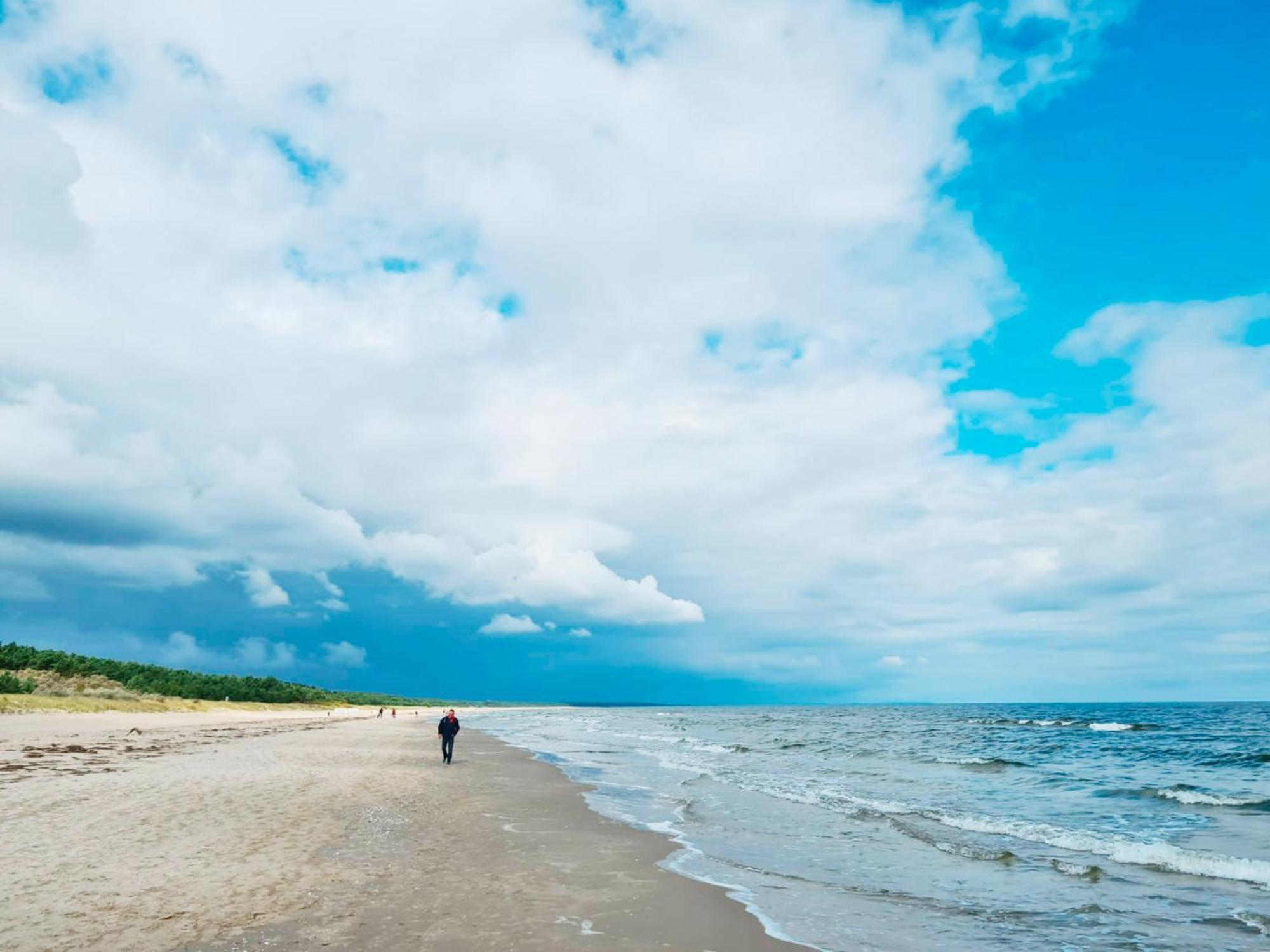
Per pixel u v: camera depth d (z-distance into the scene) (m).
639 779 27.20
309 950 7.82
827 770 31.75
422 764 29.55
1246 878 12.82
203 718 60.38
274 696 102.75
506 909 9.66
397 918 9.02
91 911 8.75
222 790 18.47
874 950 9.06
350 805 17.38
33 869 10.41
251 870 10.86
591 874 11.96
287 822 14.77
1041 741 52.09
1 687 55.09
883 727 78.38
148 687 75.25
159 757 26.69
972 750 44.84
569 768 30.94
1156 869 13.48
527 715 156.75
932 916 10.49
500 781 25.03
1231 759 37.56
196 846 12.21
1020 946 9.31
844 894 11.61
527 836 14.93
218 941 7.98
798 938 9.38
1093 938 9.62
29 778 19.19
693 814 19.14
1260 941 9.54
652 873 12.27
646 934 9.10
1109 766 34.62
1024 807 21.69
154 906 9.02
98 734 36.38
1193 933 9.86
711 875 12.41
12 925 8.18
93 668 75.38
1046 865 13.71
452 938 8.40
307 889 10.05
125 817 14.34
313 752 32.38
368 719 85.88
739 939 9.16
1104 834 17.31
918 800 22.86
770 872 12.90
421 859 12.29
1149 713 123.19
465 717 123.25
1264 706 183.25
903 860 14.09
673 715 157.00
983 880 12.63
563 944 8.44
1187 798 22.98
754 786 25.16
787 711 180.12
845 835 16.55
